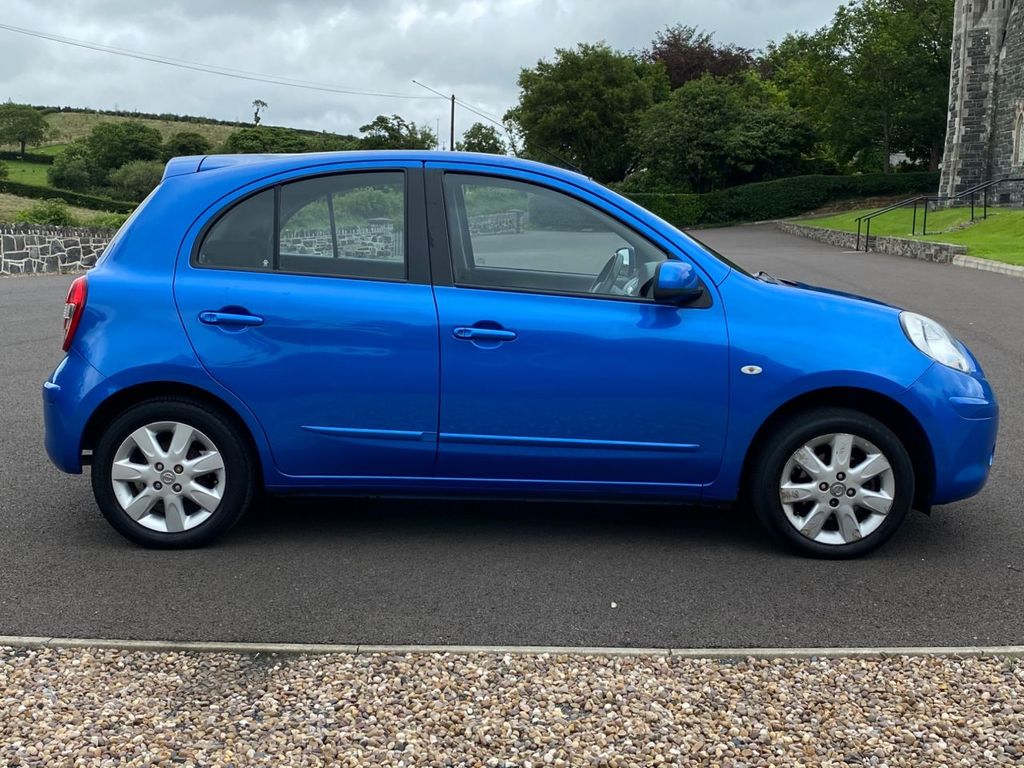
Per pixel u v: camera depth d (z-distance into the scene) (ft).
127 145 246.27
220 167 14.62
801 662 10.96
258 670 10.69
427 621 12.14
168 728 9.47
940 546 15.15
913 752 9.12
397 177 14.40
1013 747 9.20
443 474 14.43
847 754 9.08
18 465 19.42
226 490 14.38
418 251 14.24
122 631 11.74
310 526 15.88
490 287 14.19
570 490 14.48
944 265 73.26
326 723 9.57
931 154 189.16
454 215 14.34
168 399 14.17
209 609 12.44
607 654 11.10
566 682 10.44
